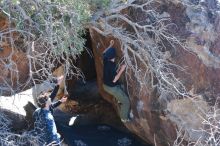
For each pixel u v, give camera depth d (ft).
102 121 38.91
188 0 29.50
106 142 36.35
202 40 28.86
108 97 38.63
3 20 28.48
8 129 28.53
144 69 29.86
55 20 26.66
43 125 30.71
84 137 36.76
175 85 28.81
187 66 28.99
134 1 30.55
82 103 41.27
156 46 28.86
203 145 27.96
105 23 29.66
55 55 26.45
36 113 31.09
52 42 25.90
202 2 29.55
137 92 30.83
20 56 29.50
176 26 29.19
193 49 28.91
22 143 27.96
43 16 26.22
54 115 39.34
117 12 30.50
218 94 29.01
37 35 27.17
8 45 28.99
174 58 28.99
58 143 29.71
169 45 28.99
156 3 29.84
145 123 31.55
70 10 26.43
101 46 35.09
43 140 29.32
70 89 42.73
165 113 29.55
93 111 39.75
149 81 29.66
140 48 28.50
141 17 30.09
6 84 28.99
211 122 28.50
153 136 31.86
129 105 32.01
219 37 29.09
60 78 30.37
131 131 35.24
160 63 28.17
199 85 29.09
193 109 29.04
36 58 26.84
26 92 39.24
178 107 29.17
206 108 28.96
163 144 31.65
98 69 38.24
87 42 41.57
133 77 30.76
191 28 29.01
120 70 30.14
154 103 29.94
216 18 29.22
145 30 28.43
